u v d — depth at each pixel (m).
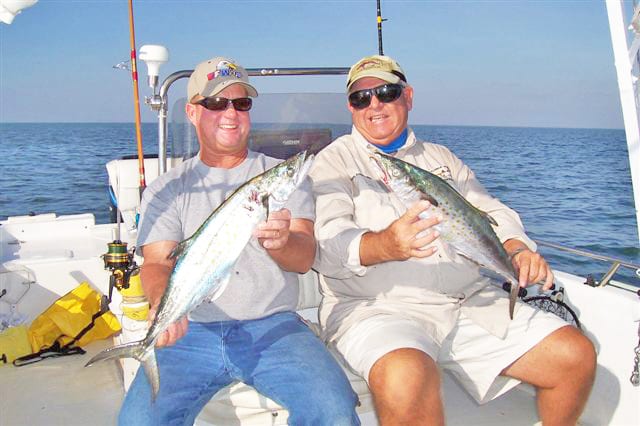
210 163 3.02
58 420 3.43
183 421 2.43
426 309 2.96
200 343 2.69
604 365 3.22
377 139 3.24
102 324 4.49
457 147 44.28
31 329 4.31
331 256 2.87
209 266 2.33
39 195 19.36
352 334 2.80
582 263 10.02
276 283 2.83
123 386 3.83
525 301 3.50
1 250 4.93
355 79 3.17
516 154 35.78
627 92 2.35
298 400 2.42
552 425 2.88
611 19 2.35
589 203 16.92
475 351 2.98
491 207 3.31
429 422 2.39
